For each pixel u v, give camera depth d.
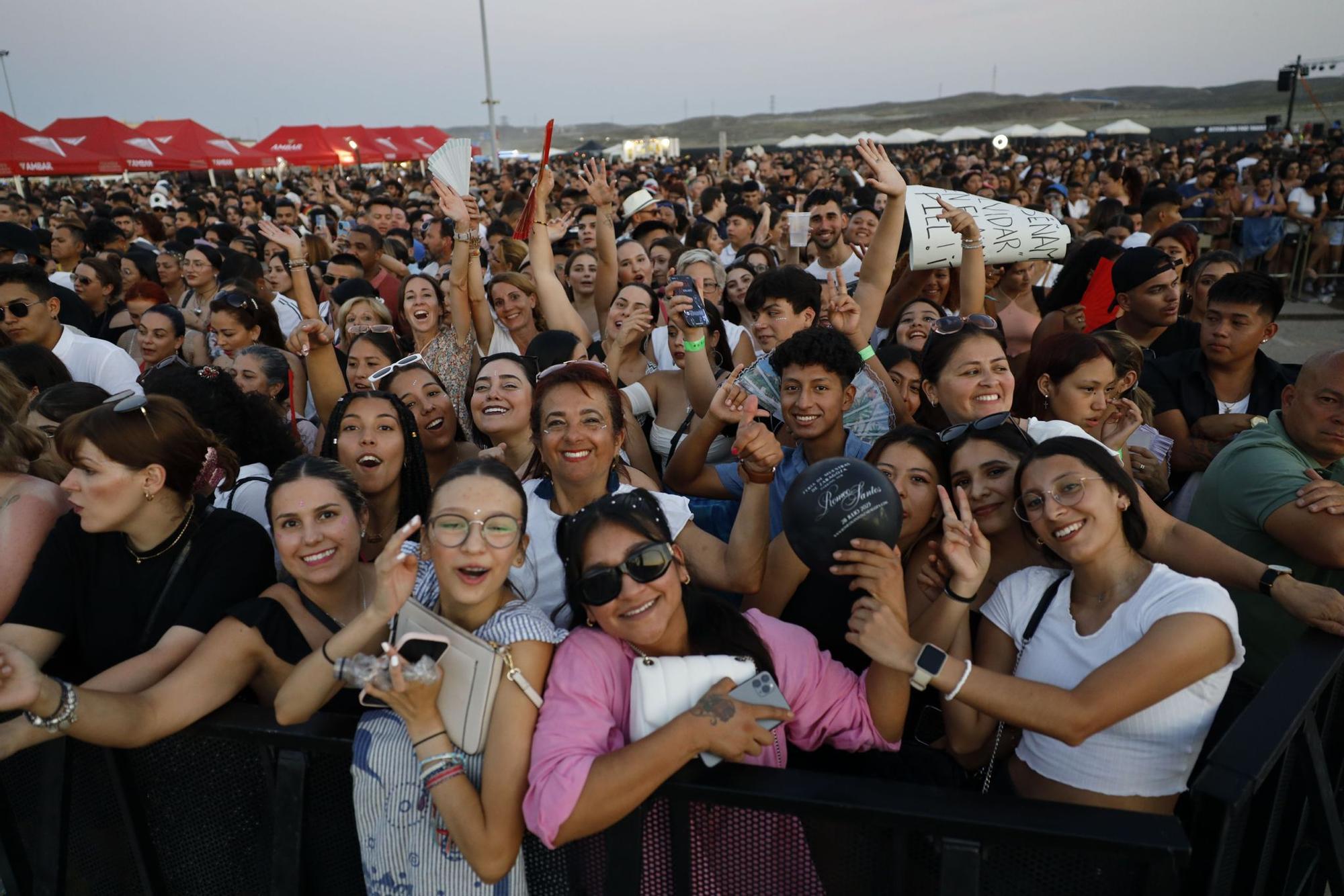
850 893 1.80
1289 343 10.45
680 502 2.76
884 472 2.51
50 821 2.31
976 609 2.57
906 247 6.46
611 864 1.88
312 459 2.38
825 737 2.13
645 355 5.25
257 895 2.28
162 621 2.42
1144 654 1.86
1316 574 2.62
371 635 1.97
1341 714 2.35
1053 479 2.05
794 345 3.03
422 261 12.63
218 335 5.45
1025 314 5.30
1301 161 18.30
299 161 32.81
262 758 2.12
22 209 15.21
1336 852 1.98
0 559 2.61
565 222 7.01
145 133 26.94
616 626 1.92
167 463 2.36
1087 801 1.98
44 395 3.25
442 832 1.92
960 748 2.25
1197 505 2.95
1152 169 24.42
